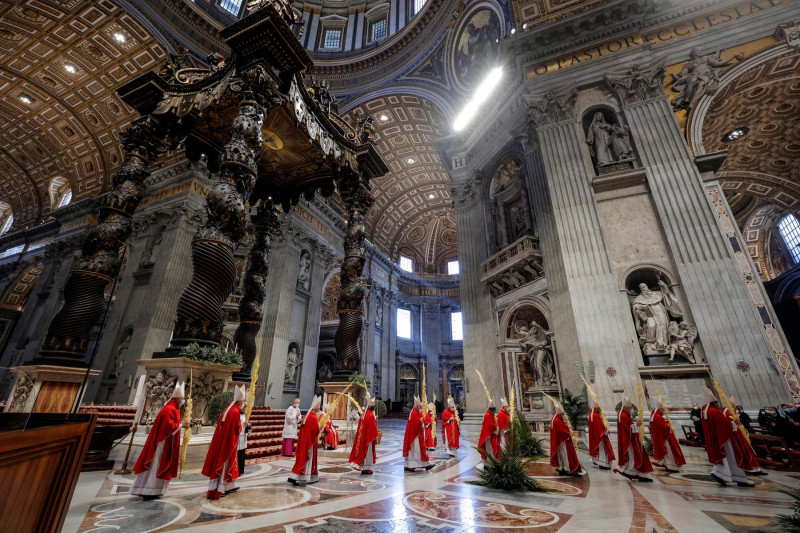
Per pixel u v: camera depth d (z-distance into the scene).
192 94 7.21
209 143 8.44
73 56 16.48
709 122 11.58
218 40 17.75
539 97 12.01
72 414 1.56
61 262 20.75
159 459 3.61
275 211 9.48
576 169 10.83
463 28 17.28
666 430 5.50
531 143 12.71
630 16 11.46
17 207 25.98
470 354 14.23
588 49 12.01
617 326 9.01
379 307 27.34
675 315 8.70
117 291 16.70
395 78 20.23
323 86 9.10
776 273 19.52
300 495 3.80
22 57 16.42
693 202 9.24
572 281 9.82
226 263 5.33
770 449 5.89
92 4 14.65
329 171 9.38
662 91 10.48
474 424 12.64
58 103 18.62
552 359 11.16
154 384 5.08
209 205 5.41
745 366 7.75
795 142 13.63
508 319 12.83
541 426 10.65
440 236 33.03
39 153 21.91
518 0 13.16
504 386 12.23
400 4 21.78
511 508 3.31
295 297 19.34
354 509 3.26
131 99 7.21
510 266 12.45
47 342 5.29
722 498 3.73
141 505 3.29
